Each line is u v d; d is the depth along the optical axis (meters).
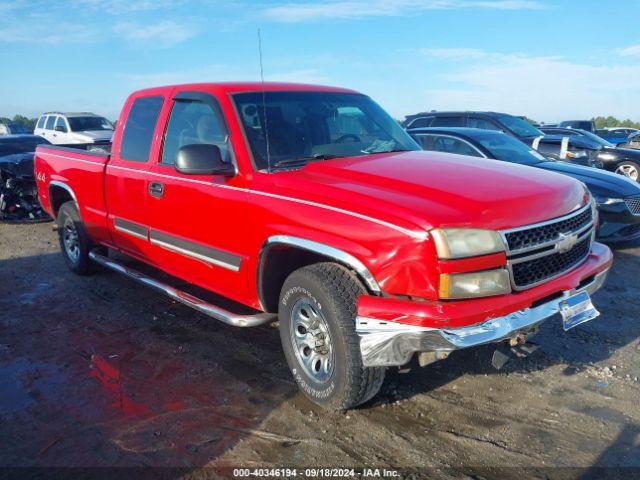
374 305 3.03
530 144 10.64
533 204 3.20
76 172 5.89
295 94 4.52
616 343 4.44
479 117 11.53
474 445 3.15
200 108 4.37
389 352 3.01
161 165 4.65
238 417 3.48
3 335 4.84
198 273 4.46
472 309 2.91
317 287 3.30
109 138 19.17
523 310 3.10
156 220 4.71
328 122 4.42
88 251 6.13
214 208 4.04
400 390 3.75
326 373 3.43
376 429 3.32
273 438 3.25
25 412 3.59
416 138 8.51
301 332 3.63
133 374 4.08
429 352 3.09
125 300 5.61
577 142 13.42
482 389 3.76
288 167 3.85
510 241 3.05
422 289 2.94
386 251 3.01
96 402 3.70
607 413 3.44
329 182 3.47
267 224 3.61
